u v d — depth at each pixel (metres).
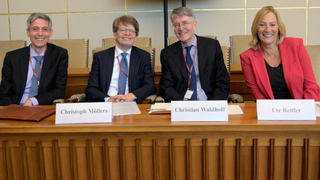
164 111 1.57
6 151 1.37
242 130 1.28
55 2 5.16
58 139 1.36
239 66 3.35
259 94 2.32
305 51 2.26
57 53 2.57
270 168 1.30
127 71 2.57
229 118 1.42
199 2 5.02
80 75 3.00
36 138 1.37
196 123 1.33
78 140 1.36
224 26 5.03
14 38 5.24
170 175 1.33
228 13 5.00
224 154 1.31
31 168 1.40
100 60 2.57
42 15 2.51
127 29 2.49
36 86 2.51
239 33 5.02
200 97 2.48
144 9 5.12
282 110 1.37
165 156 1.35
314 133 1.28
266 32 2.23
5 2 5.17
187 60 2.53
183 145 1.33
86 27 5.20
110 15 5.16
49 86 2.50
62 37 5.23
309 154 1.29
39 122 1.43
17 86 2.48
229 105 1.76
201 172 1.35
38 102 2.32
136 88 2.57
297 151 1.30
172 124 1.31
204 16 5.04
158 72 3.15
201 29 5.08
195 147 1.33
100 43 5.22
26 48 2.59
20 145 1.36
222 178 1.32
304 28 4.93
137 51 2.63
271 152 1.29
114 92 2.56
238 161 1.30
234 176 1.34
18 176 1.41
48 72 2.51
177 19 2.45
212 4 5.00
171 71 2.54
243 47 3.69
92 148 1.35
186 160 1.32
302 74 2.21
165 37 4.76
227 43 5.07
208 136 1.32
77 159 1.37
